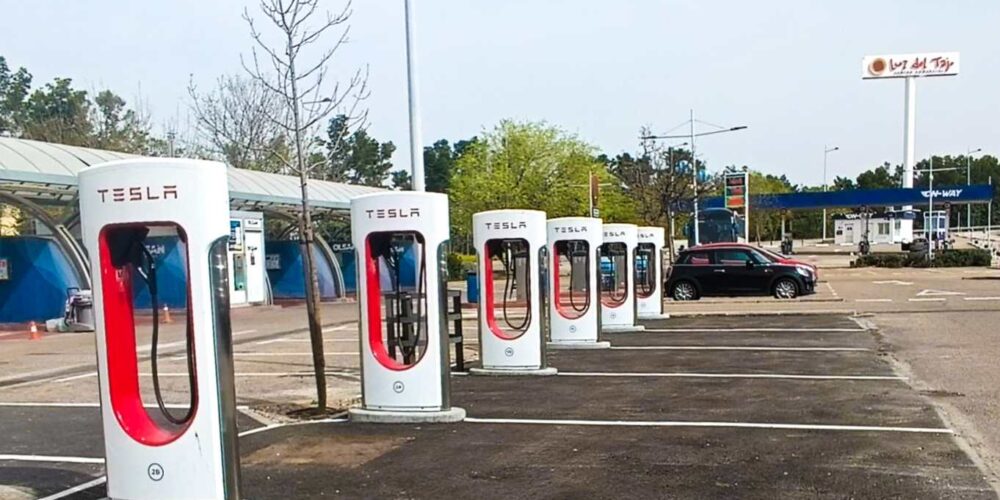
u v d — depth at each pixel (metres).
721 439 7.84
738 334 16.39
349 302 30.67
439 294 8.90
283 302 31.25
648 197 39.41
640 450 7.50
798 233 113.94
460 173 54.50
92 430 9.01
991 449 7.31
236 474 5.90
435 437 8.16
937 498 6.00
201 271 5.71
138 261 6.13
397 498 6.28
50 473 7.28
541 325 12.02
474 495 6.29
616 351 14.38
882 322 17.81
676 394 10.21
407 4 13.39
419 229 8.89
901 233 73.56
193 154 41.03
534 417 9.03
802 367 12.07
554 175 50.84
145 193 5.70
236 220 28.38
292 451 7.75
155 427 6.02
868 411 8.95
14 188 20.53
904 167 68.75
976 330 16.02
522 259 12.42
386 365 8.98
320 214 32.81
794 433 8.02
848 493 6.15
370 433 8.41
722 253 25.62
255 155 36.94
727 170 52.12
